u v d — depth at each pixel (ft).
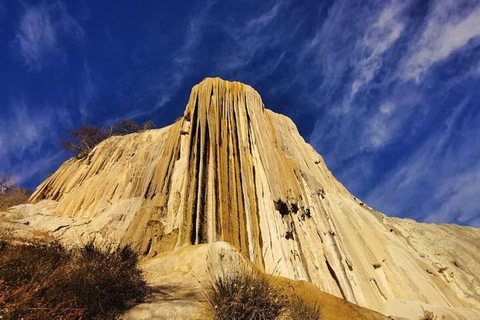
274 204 47.96
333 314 25.36
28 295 12.98
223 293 16.57
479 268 66.59
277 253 41.06
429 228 79.30
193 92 67.92
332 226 54.24
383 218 73.72
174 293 20.53
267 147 60.85
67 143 100.37
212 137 56.18
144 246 41.57
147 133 78.07
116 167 67.10
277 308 16.55
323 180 69.97
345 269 46.21
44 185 75.41
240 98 69.51
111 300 16.10
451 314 42.73
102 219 48.37
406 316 41.42
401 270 51.83
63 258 19.31
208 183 48.14
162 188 51.44
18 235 24.40
